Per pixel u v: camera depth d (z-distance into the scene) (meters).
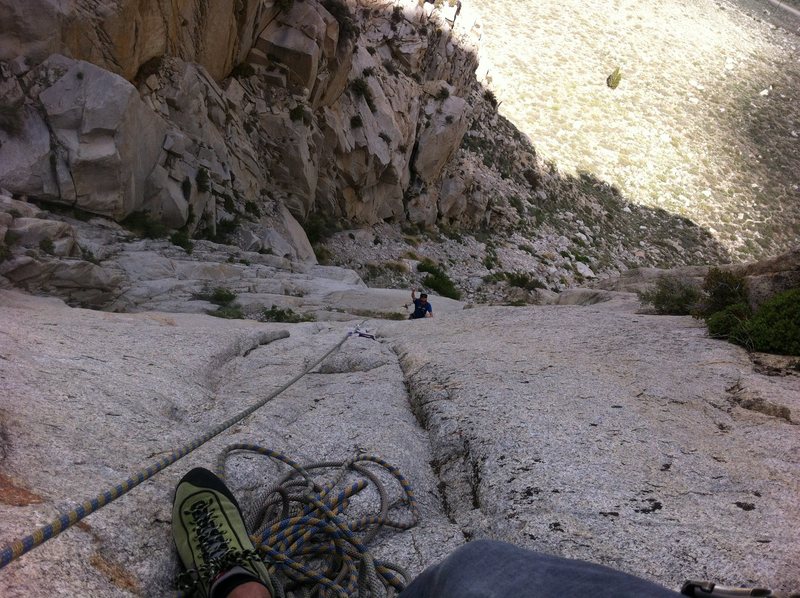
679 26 86.06
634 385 5.39
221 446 3.51
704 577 2.73
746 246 56.03
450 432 4.31
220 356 5.80
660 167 61.19
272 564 2.69
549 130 58.56
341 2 27.64
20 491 2.46
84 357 4.53
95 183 16.17
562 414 4.51
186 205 19.33
